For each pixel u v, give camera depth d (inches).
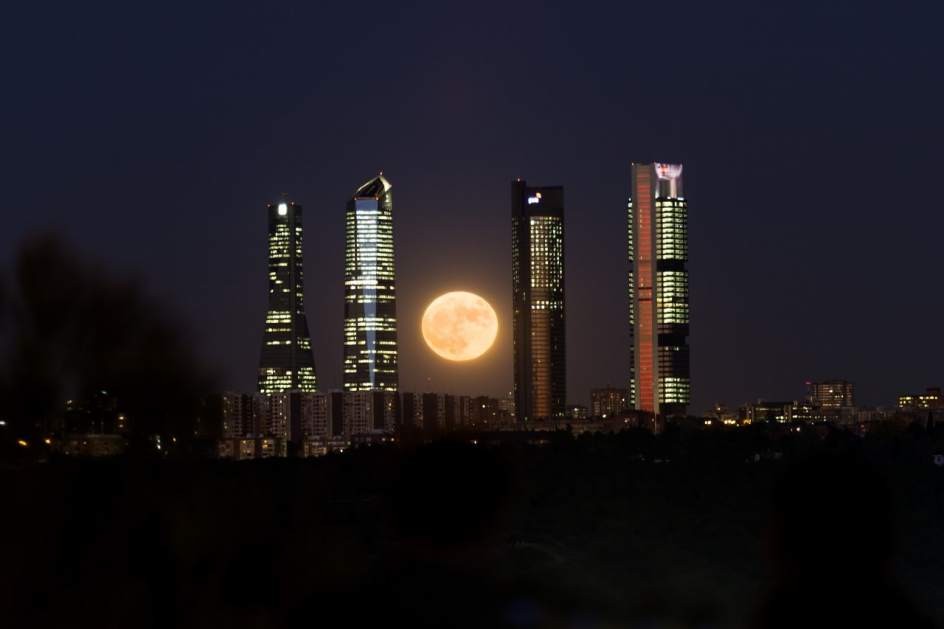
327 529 1941.4
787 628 337.1
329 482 2726.4
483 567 372.8
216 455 2677.2
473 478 370.0
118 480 1749.5
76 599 1371.8
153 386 2426.2
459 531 368.5
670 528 2311.8
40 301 2365.9
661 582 1707.7
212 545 1512.1
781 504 344.8
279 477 2780.5
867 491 338.3
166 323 2472.9
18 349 2357.3
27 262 2385.6
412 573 370.3
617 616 1492.4
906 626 333.1
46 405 2341.3
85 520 1534.2
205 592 1393.9
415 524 370.9
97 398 2385.6
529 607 954.7
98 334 2400.3
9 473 1835.6
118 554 1462.8
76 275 2413.9
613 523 2278.5
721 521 2418.8
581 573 1712.6
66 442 2347.4
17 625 1318.9
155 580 1418.6
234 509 1760.6
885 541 337.7
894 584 341.1
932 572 2044.8
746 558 2036.2
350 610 362.3
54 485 1659.7
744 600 1640.0
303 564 1473.9
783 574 343.9
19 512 1523.1
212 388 2496.3
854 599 335.0
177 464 2090.3
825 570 337.7
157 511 1565.0
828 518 336.5
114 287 2433.6
